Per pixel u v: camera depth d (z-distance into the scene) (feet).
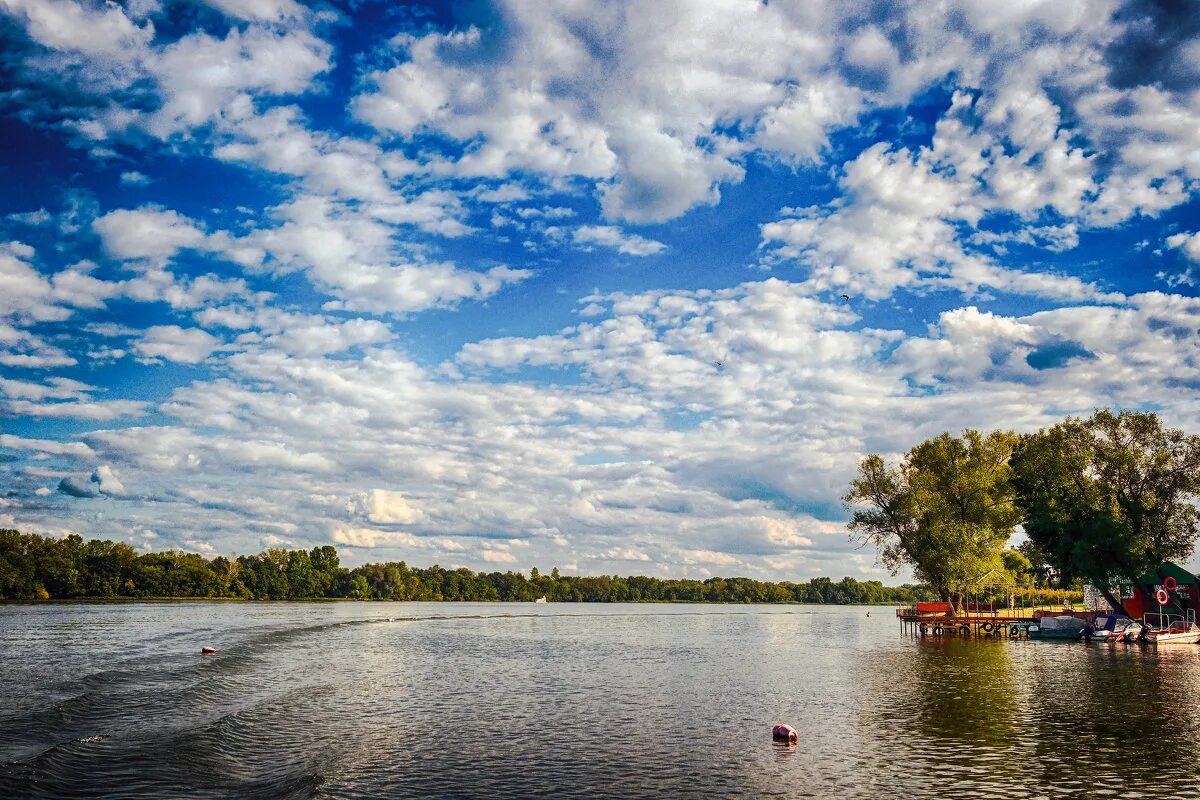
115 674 145.18
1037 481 264.31
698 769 79.41
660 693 132.77
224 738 89.76
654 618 508.94
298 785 71.15
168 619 356.79
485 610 646.33
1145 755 85.66
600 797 69.82
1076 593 453.17
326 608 572.92
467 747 88.33
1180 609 249.14
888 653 213.05
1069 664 177.06
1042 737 94.84
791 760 83.35
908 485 286.66
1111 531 241.76
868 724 103.24
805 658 199.31
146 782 70.85
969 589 280.51
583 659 198.39
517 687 139.95
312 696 125.08
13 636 243.19
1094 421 257.14
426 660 191.31
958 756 85.20
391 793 69.92
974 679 149.89
